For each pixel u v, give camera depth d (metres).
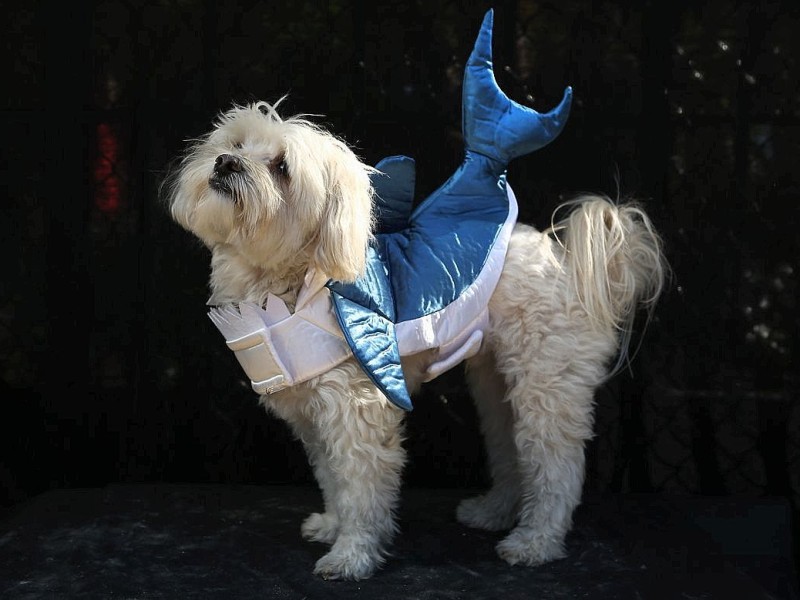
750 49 1.44
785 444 1.48
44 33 1.45
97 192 1.49
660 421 1.50
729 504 1.36
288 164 1.06
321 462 1.23
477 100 1.20
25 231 1.49
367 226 1.09
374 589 1.12
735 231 1.47
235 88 1.48
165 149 1.48
